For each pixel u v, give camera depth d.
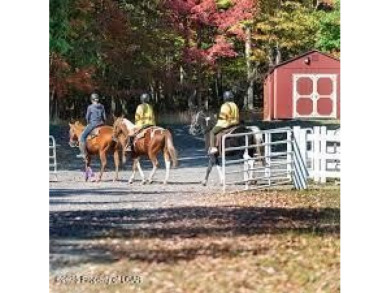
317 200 17.00
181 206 16.55
